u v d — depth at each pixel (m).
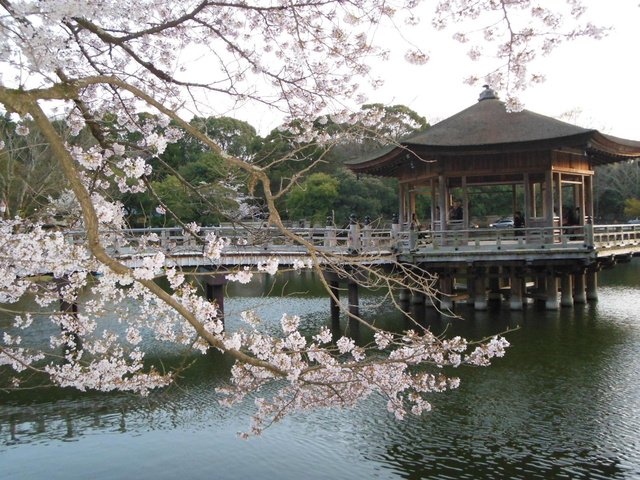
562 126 16.16
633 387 9.54
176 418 8.81
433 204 17.09
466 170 16.25
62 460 7.51
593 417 8.41
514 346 12.13
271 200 3.50
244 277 4.10
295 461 7.42
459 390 9.61
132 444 7.96
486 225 26.86
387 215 29.95
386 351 11.77
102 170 4.75
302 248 14.76
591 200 18.52
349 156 29.69
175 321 5.89
